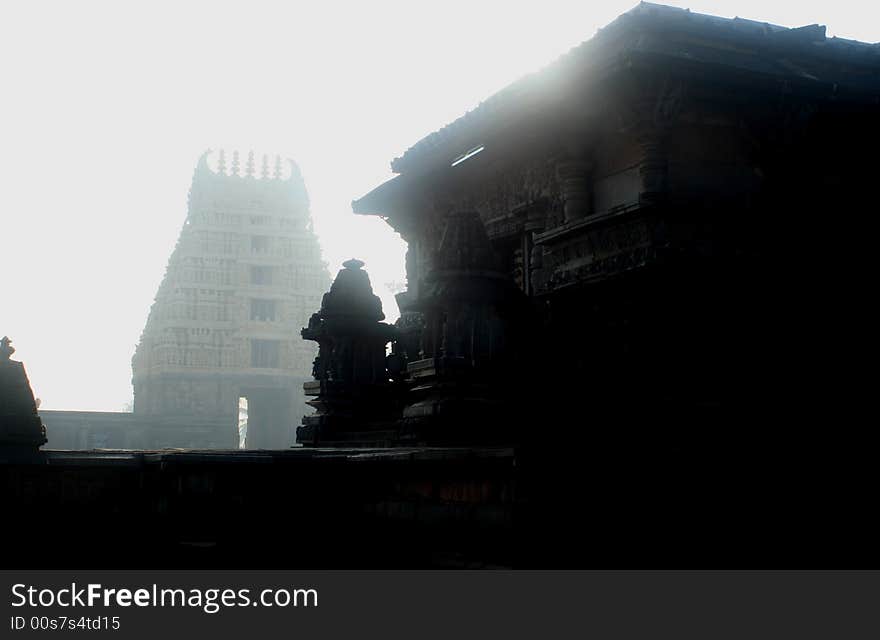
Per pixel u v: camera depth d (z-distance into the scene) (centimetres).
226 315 7669
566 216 1697
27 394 1191
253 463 1109
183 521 1155
